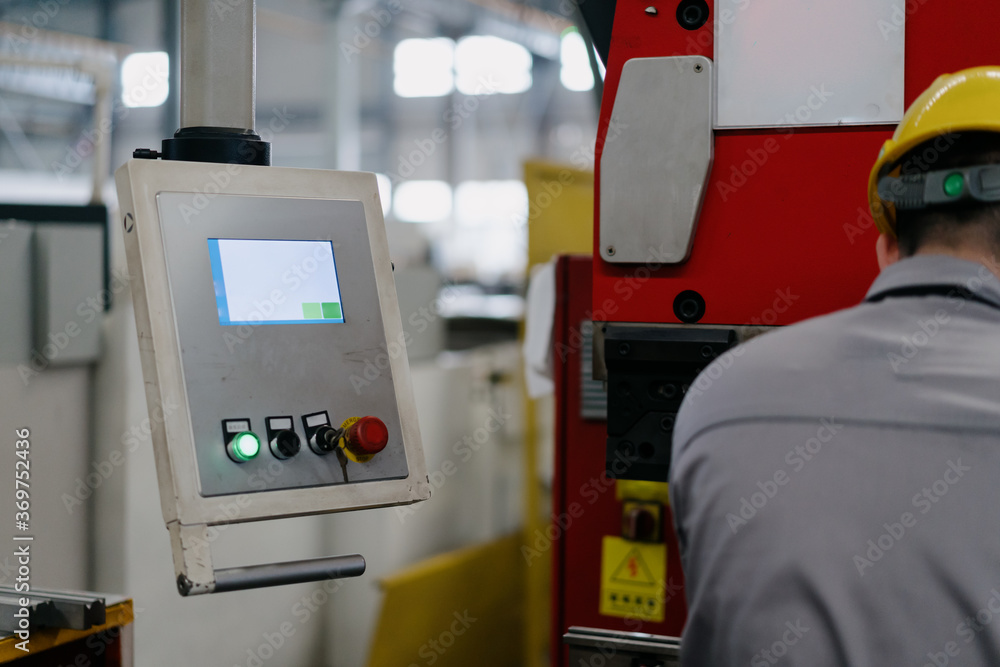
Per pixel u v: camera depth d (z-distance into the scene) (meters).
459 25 10.27
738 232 1.19
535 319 2.18
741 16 1.18
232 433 1.03
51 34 5.92
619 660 1.50
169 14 6.09
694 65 1.19
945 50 1.12
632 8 1.22
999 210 0.83
